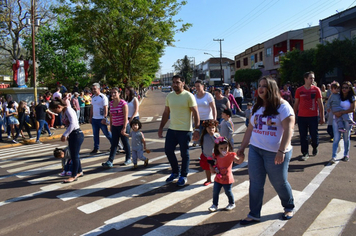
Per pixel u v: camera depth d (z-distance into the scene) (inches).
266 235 125.6
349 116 233.5
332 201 157.9
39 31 1045.2
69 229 139.6
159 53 866.1
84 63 1148.5
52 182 217.8
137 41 743.1
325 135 367.6
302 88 249.1
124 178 220.4
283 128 127.0
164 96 2176.4
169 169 241.6
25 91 655.1
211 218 144.9
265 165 132.0
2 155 354.3
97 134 317.4
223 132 223.3
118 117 250.7
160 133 215.0
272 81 129.1
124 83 804.6
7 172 257.8
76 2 717.3
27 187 208.5
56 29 1077.1
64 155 229.1
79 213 158.1
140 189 193.5
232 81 2349.9
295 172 213.5
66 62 1112.2
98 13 694.5
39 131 454.6
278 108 127.3
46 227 142.6
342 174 203.6
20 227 143.6
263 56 1576.0
